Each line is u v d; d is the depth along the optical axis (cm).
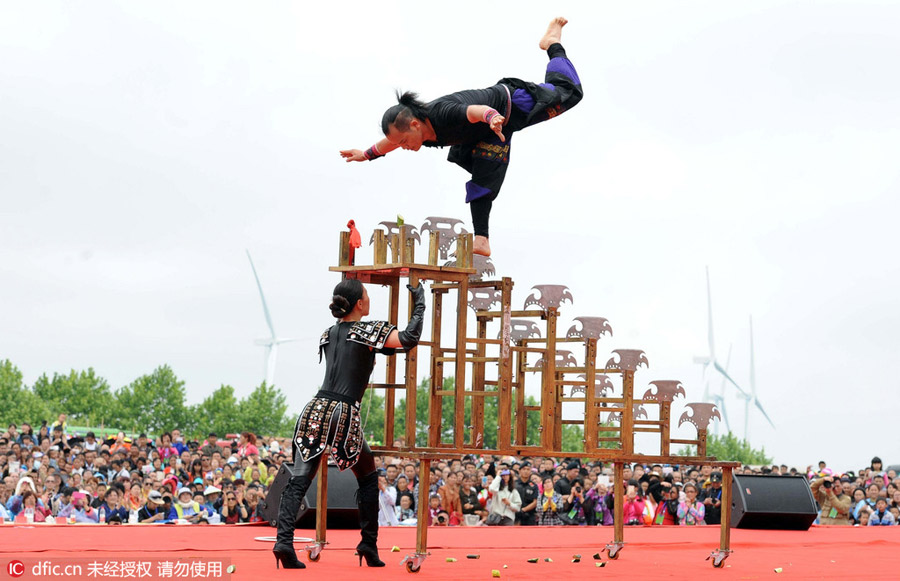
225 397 6606
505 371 626
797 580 621
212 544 714
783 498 1075
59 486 1285
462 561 672
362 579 551
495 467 1554
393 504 1220
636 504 1370
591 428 691
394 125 591
